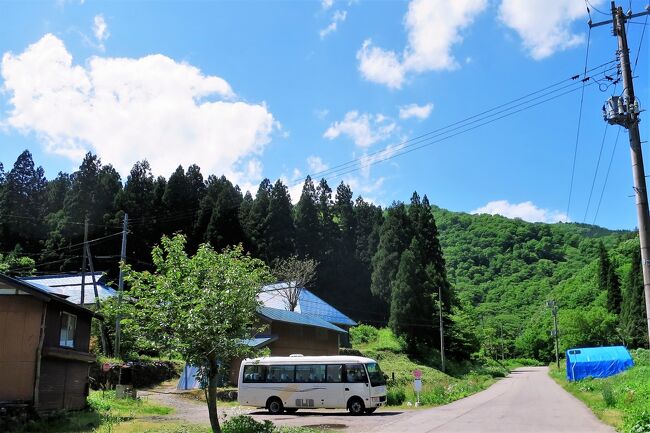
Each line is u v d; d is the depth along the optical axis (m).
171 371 32.19
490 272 127.00
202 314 11.34
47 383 17.17
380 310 67.44
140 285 11.94
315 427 16.30
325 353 40.00
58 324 18.06
